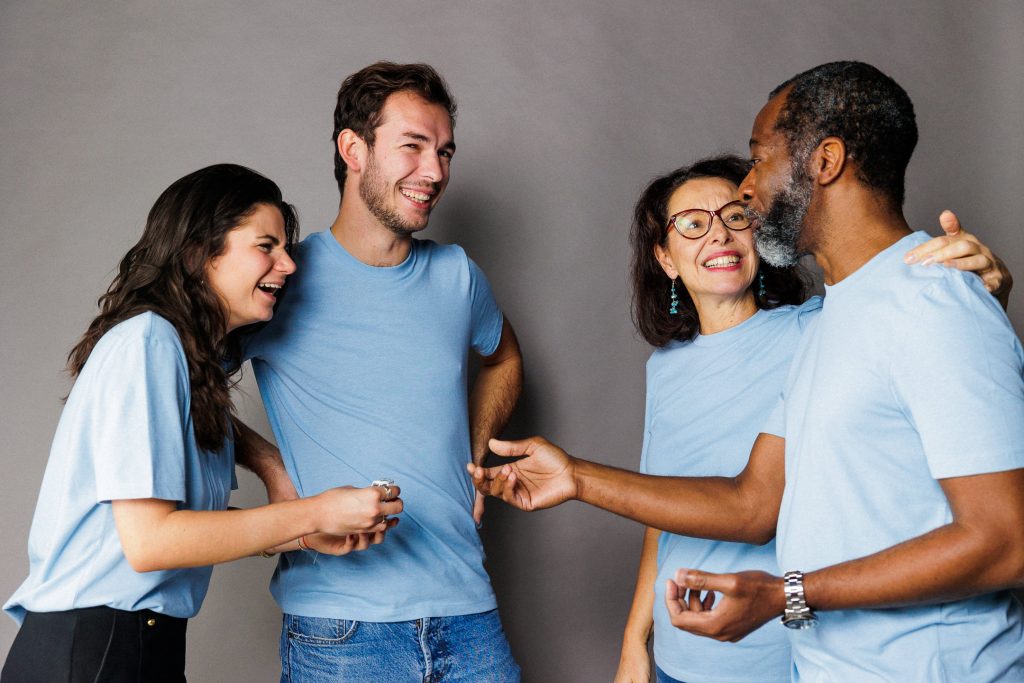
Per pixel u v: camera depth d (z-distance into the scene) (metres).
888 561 1.22
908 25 2.98
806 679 1.40
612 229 2.86
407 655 1.96
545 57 2.87
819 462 1.35
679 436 2.04
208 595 2.72
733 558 1.90
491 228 2.83
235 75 2.81
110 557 1.59
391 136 2.01
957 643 1.27
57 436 1.66
